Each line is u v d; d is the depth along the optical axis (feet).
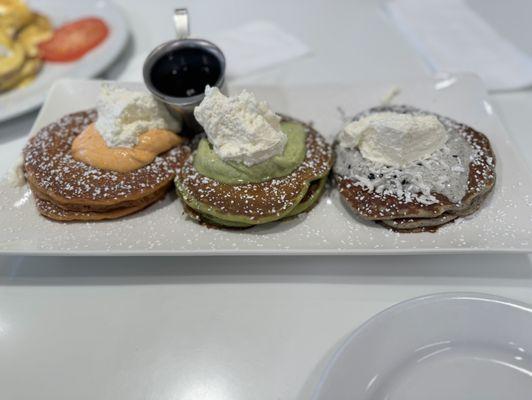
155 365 0.78
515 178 0.98
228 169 0.93
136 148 0.99
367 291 0.88
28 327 0.84
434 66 1.41
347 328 0.82
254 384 0.76
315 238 0.92
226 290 0.89
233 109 0.91
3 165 1.16
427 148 0.97
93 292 0.89
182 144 1.06
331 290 0.88
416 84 1.22
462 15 1.59
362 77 1.42
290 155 0.96
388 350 0.74
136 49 1.57
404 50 1.52
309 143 1.03
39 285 0.90
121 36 1.54
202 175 0.96
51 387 0.76
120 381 0.77
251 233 0.92
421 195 0.91
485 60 1.40
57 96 1.23
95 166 0.98
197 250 0.88
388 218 0.89
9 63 1.42
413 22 1.58
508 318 0.75
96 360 0.79
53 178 0.95
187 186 0.94
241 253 0.87
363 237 0.91
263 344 0.81
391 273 0.90
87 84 1.25
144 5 1.78
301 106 1.21
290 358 0.79
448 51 1.45
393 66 1.46
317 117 1.19
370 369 0.72
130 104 0.99
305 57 1.51
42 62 1.54
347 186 0.95
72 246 0.90
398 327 0.75
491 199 0.95
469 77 1.21
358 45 1.55
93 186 0.94
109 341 0.82
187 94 1.12
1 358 0.80
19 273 0.92
